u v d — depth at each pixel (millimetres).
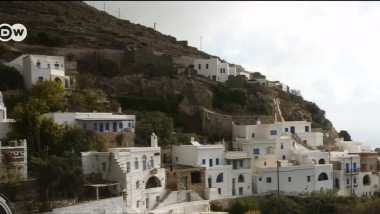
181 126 120625
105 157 84312
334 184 108938
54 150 84500
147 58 140375
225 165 100375
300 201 97062
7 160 74250
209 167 98250
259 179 102375
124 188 80562
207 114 121125
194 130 120938
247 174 101938
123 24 193375
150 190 86375
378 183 115312
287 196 99438
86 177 82438
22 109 86812
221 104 129875
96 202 74375
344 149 126812
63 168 75250
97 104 111188
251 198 98188
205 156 99125
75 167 77062
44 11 177750
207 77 142375
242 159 103688
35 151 80000
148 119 107938
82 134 88250
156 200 87500
